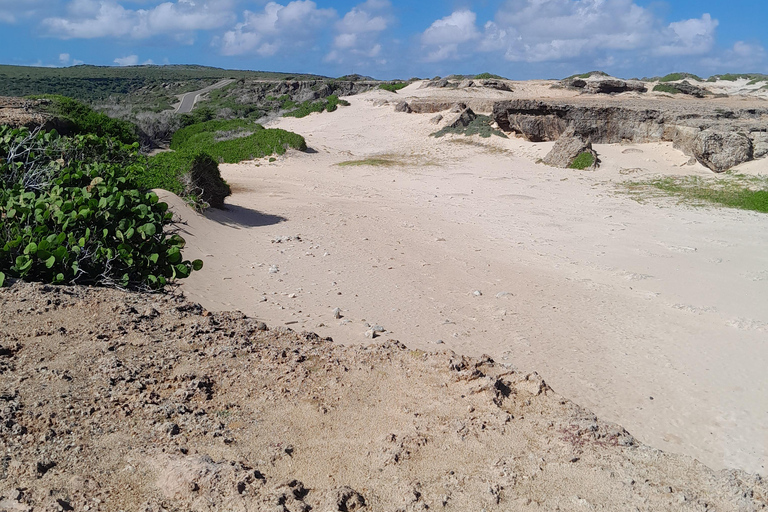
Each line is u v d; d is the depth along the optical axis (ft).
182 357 15.23
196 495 9.76
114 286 20.68
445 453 11.56
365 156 96.63
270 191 66.13
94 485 9.86
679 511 10.00
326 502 9.73
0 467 10.01
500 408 13.33
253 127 118.11
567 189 69.46
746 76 197.67
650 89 162.91
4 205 22.26
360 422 12.76
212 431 11.95
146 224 21.13
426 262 38.68
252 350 16.19
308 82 226.17
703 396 20.52
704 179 70.54
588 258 41.01
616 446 12.15
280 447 11.60
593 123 94.02
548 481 10.74
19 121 54.85
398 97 157.58
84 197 21.59
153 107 189.67
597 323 28.02
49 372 13.38
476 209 58.95
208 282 30.81
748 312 29.84
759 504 10.30
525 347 24.43
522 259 40.65
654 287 34.32
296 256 38.83
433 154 96.12
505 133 104.63
